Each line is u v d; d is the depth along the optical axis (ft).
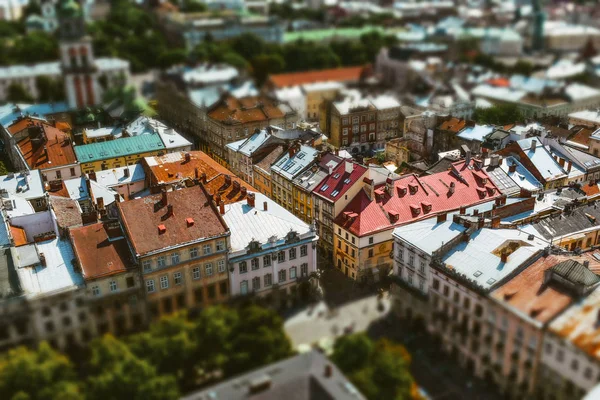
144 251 309.83
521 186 451.94
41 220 360.28
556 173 469.57
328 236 422.41
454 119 608.60
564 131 593.01
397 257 344.28
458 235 319.47
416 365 280.10
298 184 450.71
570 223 379.96
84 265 304.71
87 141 582.35
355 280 379.76
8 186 421.59
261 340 267.80
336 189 416.67
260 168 510.58
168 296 324.39
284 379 243.81
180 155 485.97
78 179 439.22
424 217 404.16
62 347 291.58
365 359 260.01
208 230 329.52
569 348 244.42
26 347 282.15
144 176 472.44
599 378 233.76
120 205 330.75
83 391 251.39
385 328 306.35
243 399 232.94
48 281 298.56
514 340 267.80
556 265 277.85
